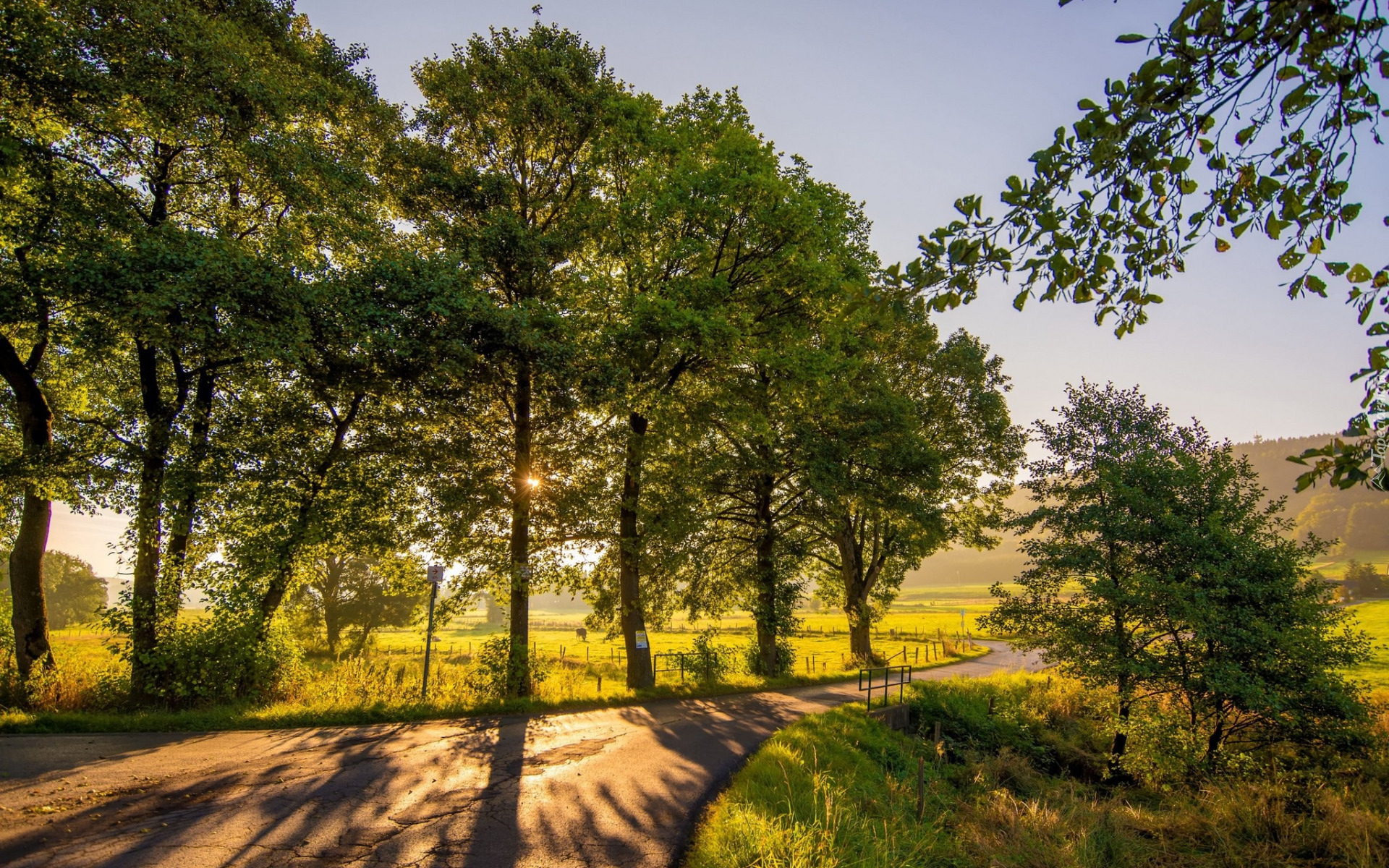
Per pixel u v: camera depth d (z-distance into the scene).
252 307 12.74
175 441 14.20
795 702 17.53
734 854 6.15
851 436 23.55
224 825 6.66
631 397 17.91
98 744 9.89
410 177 18.12
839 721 13.90
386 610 40.69
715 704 16.86
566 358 16.31
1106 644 15.55
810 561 32.31
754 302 19.98
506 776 9.01
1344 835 9.71
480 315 14.71
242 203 16.55
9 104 11.95
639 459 19.42
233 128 13.52
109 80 12.09
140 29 12.68
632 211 18.31
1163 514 15.37
